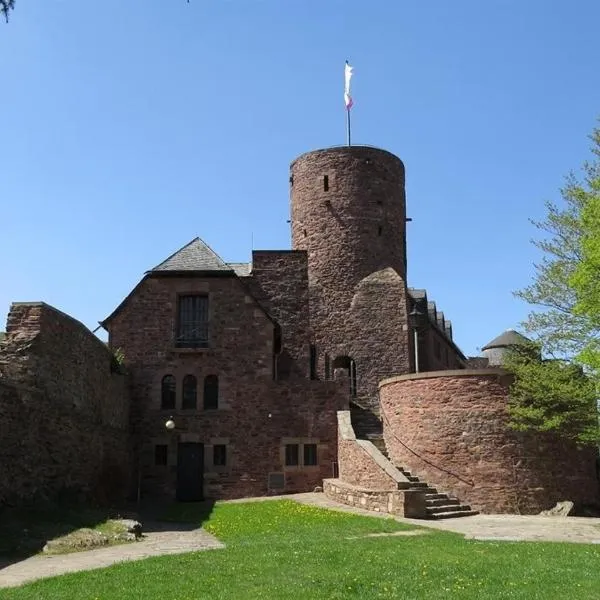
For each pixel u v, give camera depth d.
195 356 29.67
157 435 28.83
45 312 19.69
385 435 25.59
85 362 23.05
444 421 23.11
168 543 15.69
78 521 17.45
